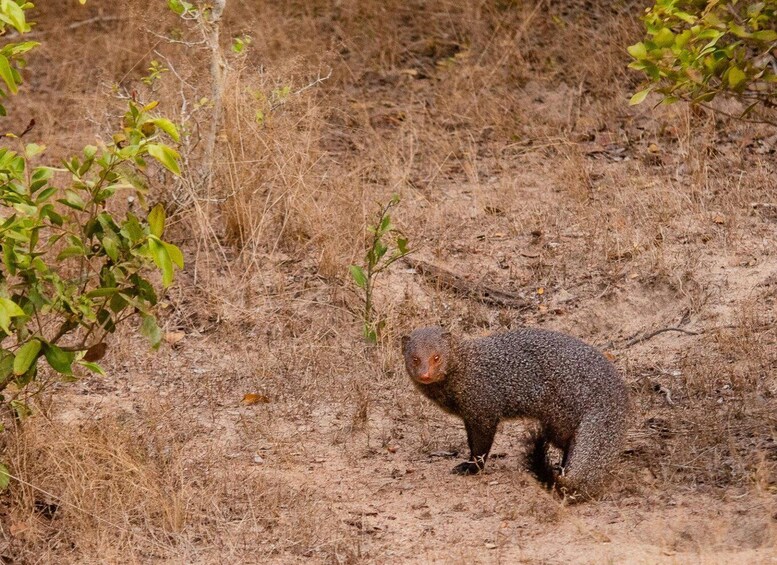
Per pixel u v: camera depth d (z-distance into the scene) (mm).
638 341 11680
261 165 13742
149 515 8086
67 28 19781
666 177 14680
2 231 7254
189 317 12414
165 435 9805
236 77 13703
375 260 11805
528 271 13062
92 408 10422
